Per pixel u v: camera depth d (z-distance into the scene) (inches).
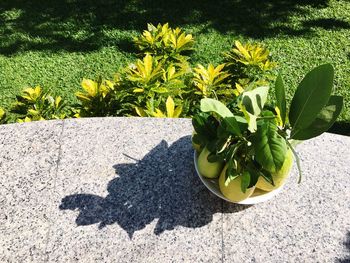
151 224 79.4
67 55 173.3
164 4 193.0
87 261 74.9
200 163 75.3
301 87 68.0
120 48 175.6
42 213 81.1
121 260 74.9
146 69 112.5
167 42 132.6
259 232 78.6
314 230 79.3
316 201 83.4
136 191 84.4
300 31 182.9
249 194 75.2
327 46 177.2
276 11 190.9
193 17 187.5
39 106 117.4
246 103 68.7
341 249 77.0
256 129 66.1
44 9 191.5
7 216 80.7
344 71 167.0
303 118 67.2
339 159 90.7
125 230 78.7
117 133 94.4
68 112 134.3
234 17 187.9
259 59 124.5
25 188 85.0
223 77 115.4
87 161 89.2
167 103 105.4
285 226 79.5
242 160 69.4
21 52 174.4
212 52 173.9
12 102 156.3
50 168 88.1
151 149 91.4
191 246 76.6
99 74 166.4
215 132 72.1
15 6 193.0
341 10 192.9
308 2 195.6
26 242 77.3
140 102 112.1
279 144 63.4
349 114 152.0
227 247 76.6
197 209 81.5
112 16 187.8
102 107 116.0
